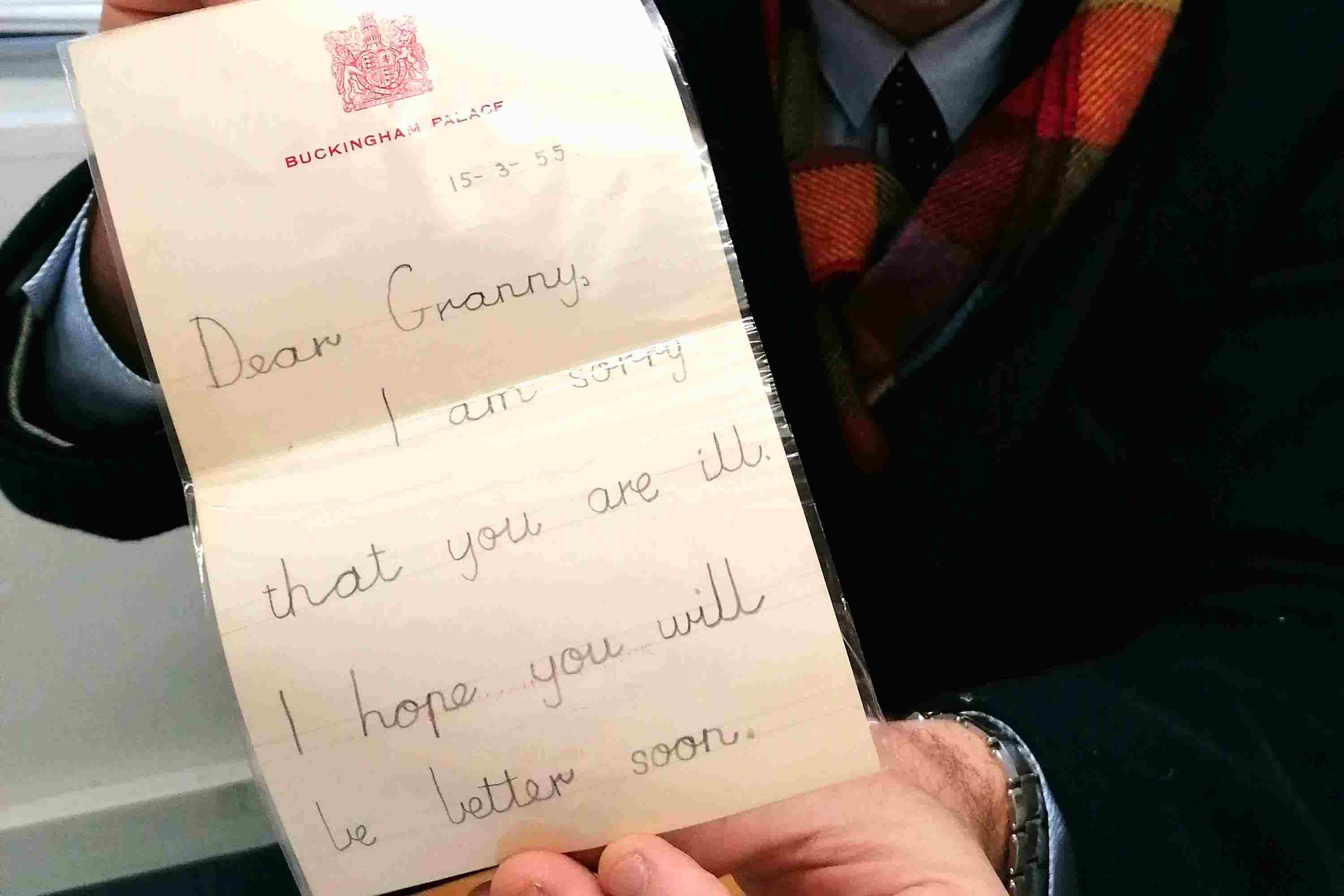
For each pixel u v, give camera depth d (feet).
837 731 0.87
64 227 1.16
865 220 1.76
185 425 0.87
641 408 0.89
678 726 0.86
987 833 1.07
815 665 0.87
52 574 2.28
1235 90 1.59
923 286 1.73
